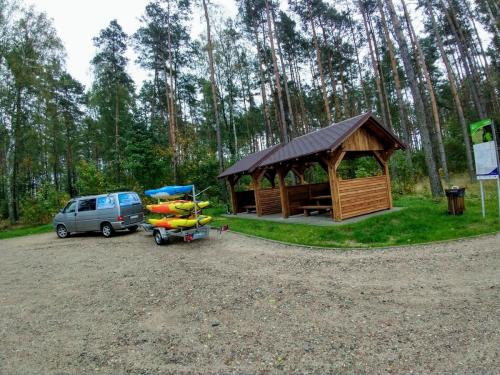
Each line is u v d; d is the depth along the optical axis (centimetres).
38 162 2936
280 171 1334
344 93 2838
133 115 2695
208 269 670
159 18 2370
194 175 2212
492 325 340
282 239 921
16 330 427
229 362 308
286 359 306
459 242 704
